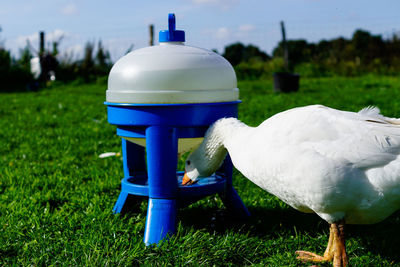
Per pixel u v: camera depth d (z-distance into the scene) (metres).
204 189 3.00
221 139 2.83
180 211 3.53
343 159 2.25
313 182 2.27
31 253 2.67
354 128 2.30
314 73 21.45
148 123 2.77
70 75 21.64
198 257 2.61
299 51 30.31
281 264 2.58
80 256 2.60
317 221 3.28
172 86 2.68
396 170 2.18
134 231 2.97
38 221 3.12
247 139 2.66
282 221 3.29
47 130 6.97
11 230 2.95
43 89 18.09
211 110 2.82
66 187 4.05
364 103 9.09
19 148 5.79
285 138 2.42
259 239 2.94
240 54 37.28
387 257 2.71
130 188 3.15
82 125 7.25
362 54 24.88
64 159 5.06
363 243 2.92
